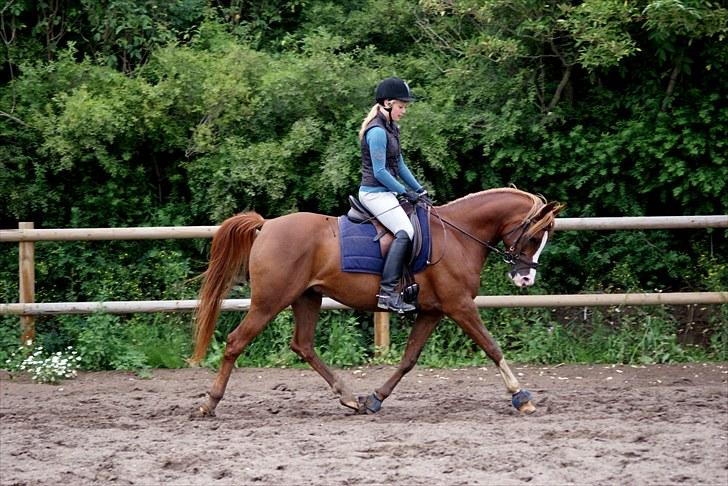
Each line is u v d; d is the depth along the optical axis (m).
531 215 7.45
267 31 12.99
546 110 11.07
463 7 11.01
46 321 10.34
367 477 5.46
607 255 10.85
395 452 6.04
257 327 7.28
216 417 7.37
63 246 10.62
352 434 6.61
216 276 7.47
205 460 5.89
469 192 11.39
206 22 12.05
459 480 5.39
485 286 10.51
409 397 8.23
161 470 5.70
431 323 7.57
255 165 10.28
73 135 10.41
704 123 10.62
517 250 7.50
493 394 8.35
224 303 9.64
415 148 10.44
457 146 10.98
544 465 5.68
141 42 11.88
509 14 10.95
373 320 10.45
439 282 7.29
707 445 6.13
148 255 10.66
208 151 10.66
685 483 5.34
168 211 10.98
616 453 5.94
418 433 6.60
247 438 6.53
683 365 9.63
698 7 9.86
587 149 10.81
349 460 5.84
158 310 9.70
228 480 5.46
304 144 10.44
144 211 11.06
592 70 10.54
